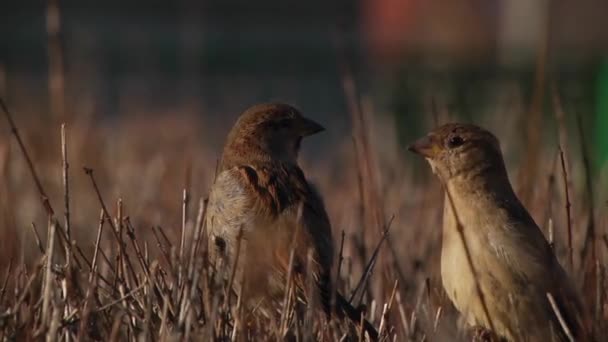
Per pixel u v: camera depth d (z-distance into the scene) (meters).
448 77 25.45
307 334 8.81
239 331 8.79
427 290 10.01
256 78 46.78
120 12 57.16
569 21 27.53
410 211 14.74
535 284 9.70
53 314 8.47
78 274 9.34
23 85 28.50
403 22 28.97
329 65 48.94
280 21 57.19
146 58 46.41
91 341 8.94
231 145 11.43
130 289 9.47
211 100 38.78
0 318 8.70
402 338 9.66
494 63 25.72
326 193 18.28
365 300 10.86
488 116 22.64
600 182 16.31
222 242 10.73
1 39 51.31
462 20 28.03
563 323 9.34
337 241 14.18
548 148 20.78
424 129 24.53
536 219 12.45
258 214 10.56
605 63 24.70
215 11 57.41
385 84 26.22
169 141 22.56
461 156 10.05
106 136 22.02
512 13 27.72
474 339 9.81
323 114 37.25
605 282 10.31
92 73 27.56
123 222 10.02
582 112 23.64
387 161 18.36
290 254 9.40
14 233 11.75
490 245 9.77
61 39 18.75
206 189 16.53
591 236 10.57
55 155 18.69
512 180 16.64
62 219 15.02
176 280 9.05
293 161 11.50
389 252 12.05
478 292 9.53
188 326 8.47
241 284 9.59
